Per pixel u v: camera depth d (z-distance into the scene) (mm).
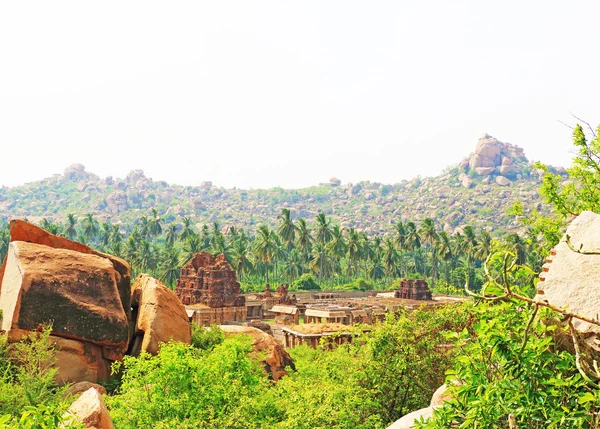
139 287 24016
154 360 14516
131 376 14930
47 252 20469
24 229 21875
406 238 136250
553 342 6520
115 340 19562
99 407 8469
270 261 131000
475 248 124562
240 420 13219
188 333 22188
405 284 91312
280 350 23906
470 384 6344
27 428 7367
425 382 15820
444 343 16172
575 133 21375
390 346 16203
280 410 15336
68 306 19094
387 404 16062
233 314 77500
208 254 84250
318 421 13344
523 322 6336
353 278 155625
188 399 13688
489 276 5801
